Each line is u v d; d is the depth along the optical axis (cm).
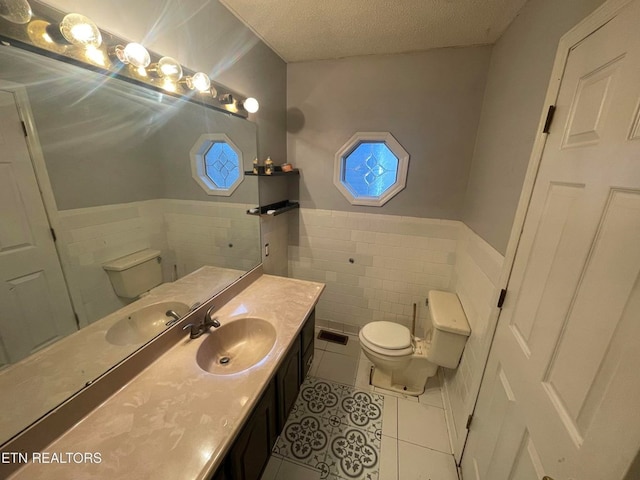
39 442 70
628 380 47
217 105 138
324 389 191
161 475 65
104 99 87
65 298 80
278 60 196
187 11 117
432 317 167
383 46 176
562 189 77
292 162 226
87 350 84
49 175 74
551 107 88
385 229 219
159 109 108
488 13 135
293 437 155
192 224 131
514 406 90
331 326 257
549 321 76
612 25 62
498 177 135
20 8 63
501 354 106
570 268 70
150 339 105
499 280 114
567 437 61
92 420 79
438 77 180
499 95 147
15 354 69
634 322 48
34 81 69
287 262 249
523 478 79
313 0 130
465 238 185
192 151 127
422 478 136
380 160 215
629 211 52
